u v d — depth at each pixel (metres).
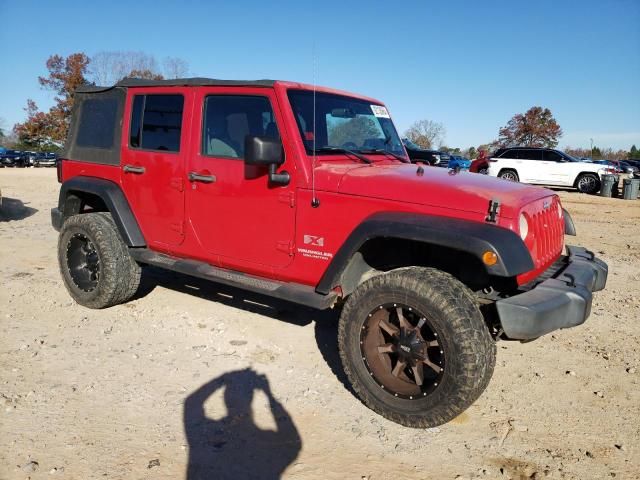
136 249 4.65
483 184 3.36
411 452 2.94
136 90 4.52
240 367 3.85
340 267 3.33
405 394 3.14
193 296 5.39
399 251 3.60
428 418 3.05
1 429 2.94
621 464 2.90
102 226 4.70
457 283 3.02
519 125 56.84
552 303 2.92
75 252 4.95
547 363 4.14
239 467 2.73
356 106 4.32
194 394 3.43
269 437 3.01
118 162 4.65
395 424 3.20
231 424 3.11
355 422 3.21
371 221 3.18
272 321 4.79
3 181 18.05
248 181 3.77
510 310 2.85
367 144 4.35
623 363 4.16
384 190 3.26
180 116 4.18
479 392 2.93
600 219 13.10
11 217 10.11
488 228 2.91
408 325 3.09
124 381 3.55
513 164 21.97
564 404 3.52
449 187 3.17
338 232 3.41
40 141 48.84
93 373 3.65
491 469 2.82
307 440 3.00
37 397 3.29
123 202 4.61
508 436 3.13
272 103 3.64
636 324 5.04
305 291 3.58
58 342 4.14
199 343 4.24
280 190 3.63
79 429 2.98
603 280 3.73
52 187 16.27
